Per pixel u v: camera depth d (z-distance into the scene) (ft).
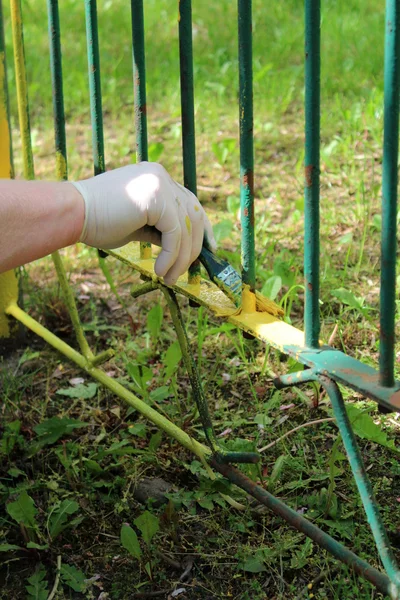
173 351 7.06
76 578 5.85
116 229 5.07
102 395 7.87
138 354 8.28
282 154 12.85
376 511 4.57
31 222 4.85
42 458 7.09
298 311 8.80
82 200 5.05
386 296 4.25
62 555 6.09
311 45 4.33
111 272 10.12
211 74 16.20
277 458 6.63
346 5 19.56
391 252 4.18
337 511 6.04
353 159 11.78
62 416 7.66
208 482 6.38
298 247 9.96
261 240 10.21
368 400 7.16
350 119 13.01
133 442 7.08
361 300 8.21
